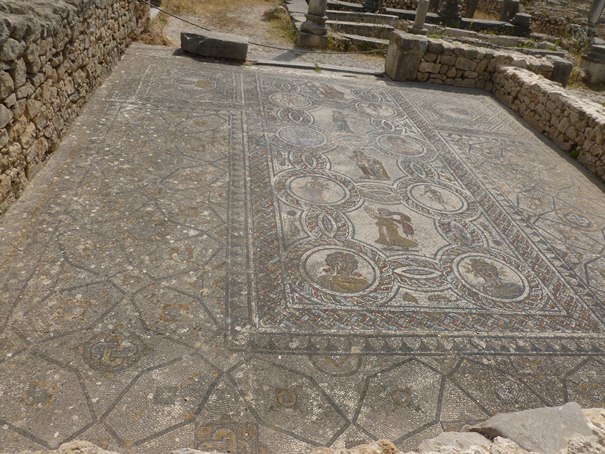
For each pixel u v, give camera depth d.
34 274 2.94
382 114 6.74
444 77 8.55
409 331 2.95
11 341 2.49
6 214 3.41
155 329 2.69
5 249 3.09
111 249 3.25
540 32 17.36
